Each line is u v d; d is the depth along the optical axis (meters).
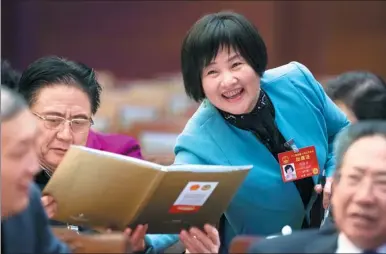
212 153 3.65
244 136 3.67
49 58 3.60
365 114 4.29
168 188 3.08
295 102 3.76
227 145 3.66
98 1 15.14
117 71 15.23
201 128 3.71
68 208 3.11
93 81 3.62
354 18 13.92
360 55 13.97
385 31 13.84
